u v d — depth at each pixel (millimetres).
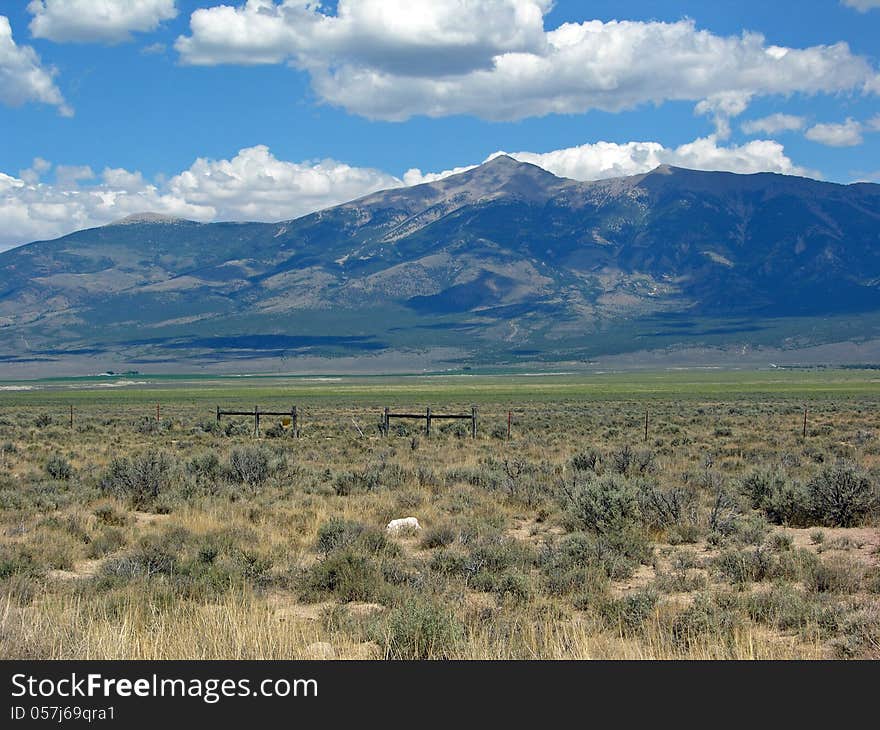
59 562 17469
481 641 11305
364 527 19812
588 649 10953
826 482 23078
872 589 14742
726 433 54031
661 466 34594
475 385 198000
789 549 18688
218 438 53375
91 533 20656
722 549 18547
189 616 12531
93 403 124250
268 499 26016
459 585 15297
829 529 22109
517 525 22578
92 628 11594
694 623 12125
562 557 16641
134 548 18578
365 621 12664
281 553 17953
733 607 13211
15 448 45094
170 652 10953
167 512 25156
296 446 47125
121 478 28203
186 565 16422
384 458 39469
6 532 20438
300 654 11031
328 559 15969
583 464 34438
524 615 12836
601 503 21203
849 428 58938
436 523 21406
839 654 11227
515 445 46812
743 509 23906
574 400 118500
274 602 14750
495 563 16641
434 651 10977
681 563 17203
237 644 11062
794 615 12781
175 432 59938
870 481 23688
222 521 22031
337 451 44219
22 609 12742
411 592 14375
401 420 72625
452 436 53750
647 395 133500
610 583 15359
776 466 34281
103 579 15109
